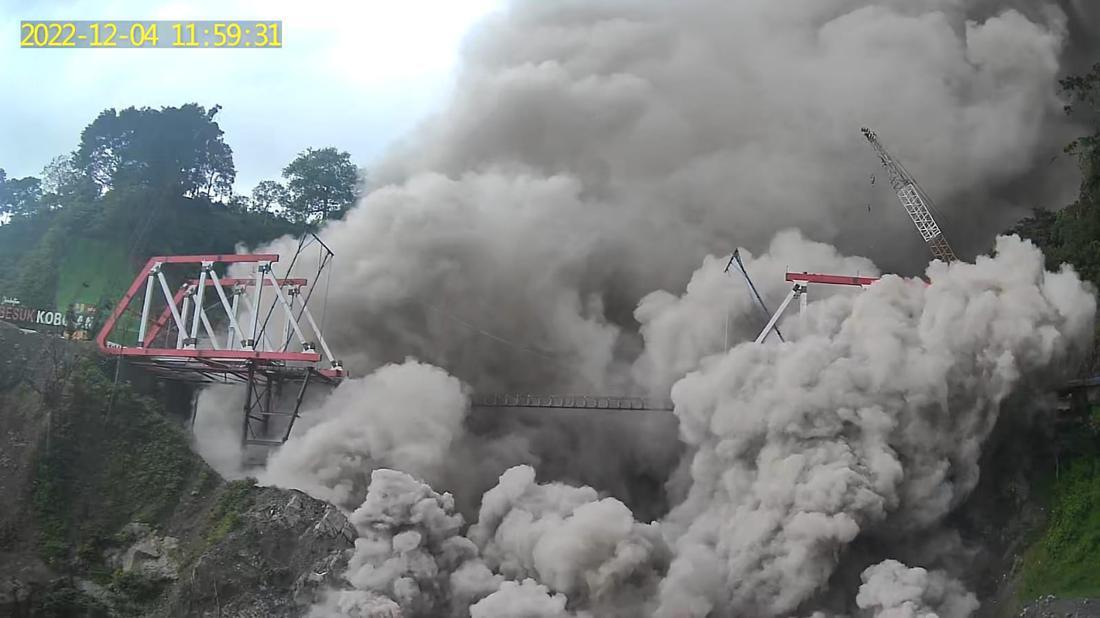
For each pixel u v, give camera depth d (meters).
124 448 104.88
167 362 111.69
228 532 97.25
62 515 97.62
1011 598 94.06
